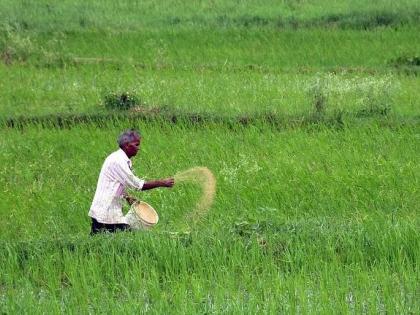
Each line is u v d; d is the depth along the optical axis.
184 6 57.94
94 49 48.06
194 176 23.91
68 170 29.66
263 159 29.69
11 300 19.72
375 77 41.88
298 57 46.59
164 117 35.25
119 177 23.00
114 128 34.31
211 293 20.00
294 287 19.72
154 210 23.44
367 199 26.25
